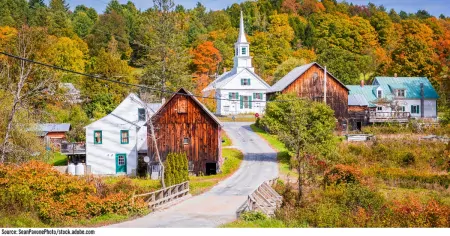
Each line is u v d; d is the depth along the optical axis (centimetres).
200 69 12250
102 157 5828
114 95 8669
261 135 7438
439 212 3086
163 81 8850
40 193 3134
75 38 12350
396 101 8744
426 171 5388
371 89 9375
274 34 15562
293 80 7788
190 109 5647
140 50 13738
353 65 11388
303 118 4088
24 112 4669
